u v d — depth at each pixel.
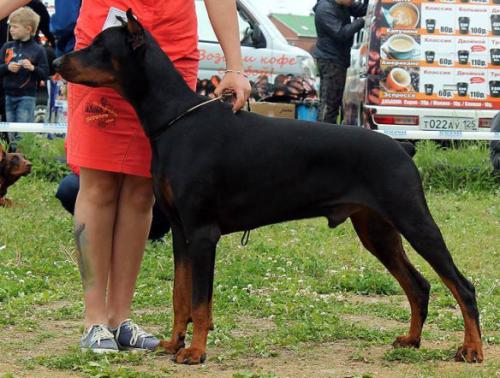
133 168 5.00
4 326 5.54
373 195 4.74
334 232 9.38
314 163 4.75
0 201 10.00
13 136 12.54
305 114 13.95
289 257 8.09
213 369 4.61
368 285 7.05
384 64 13.28
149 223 5.20
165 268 7.41
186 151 4.66
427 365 4.75
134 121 4.95
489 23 13.43
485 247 8.91
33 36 11.93
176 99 4.75
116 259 5.15
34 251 7.91
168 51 5.02
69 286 6.78
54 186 11.42
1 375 4.35
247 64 13.58
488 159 12.83
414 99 13.35
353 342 5.30
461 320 5.90
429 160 12.65
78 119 4.96
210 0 4.97
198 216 4.68
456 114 13.41
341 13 13.53
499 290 7.05
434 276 7.45
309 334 5.42
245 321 5.89
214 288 6.72
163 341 5.00
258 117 4.84
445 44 13.38
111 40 4.71
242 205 4.75
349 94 15.45
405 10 13.25
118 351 4.95
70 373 4.50
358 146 4.75
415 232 4.70
